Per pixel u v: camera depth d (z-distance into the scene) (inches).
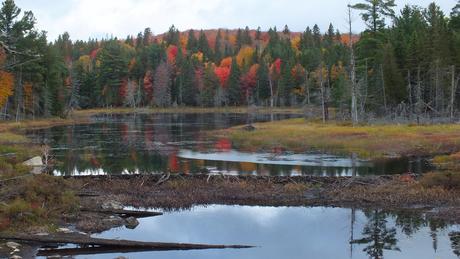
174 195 920.9
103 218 764.0
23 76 3011.8
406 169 1178.6
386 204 857.5
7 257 565.0
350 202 876.0
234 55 7081.7
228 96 5398.6
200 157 1472.7
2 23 2434.8
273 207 858.1
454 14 3189.0
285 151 1587.1
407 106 2551.7
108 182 990.4
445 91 2578.7
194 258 591.2
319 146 1658.5
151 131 2518.5
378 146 1562.5
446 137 1616.6
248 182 978.1
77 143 1911.9
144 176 1013.8
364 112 2615.7
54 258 582.9
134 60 6063.0
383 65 2723.9
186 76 5438.0
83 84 5260.8
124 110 5113.2
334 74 4069.9
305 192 926.4
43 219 714.2
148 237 679.7
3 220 666.8
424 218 772.6
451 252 601.9
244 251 618.8
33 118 3105.3
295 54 5979.3
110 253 611.5
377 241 655.1
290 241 660.1
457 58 2600.9
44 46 3331.7
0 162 975.6
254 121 3275.1
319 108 3048.7
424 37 2807.6
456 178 909.2
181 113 4877.0
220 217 791.7
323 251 615.8
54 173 1167.0
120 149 1705.2
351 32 2228.1
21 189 775.7
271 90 4909.0
